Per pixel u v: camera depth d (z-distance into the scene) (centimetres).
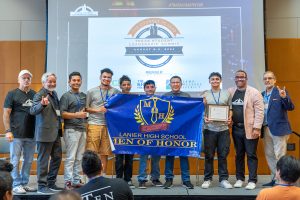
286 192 246
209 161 489
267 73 515
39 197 446
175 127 489
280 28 727
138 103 494
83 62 643
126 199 273
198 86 635
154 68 641
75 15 649
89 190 269
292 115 708
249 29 634
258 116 479
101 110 481
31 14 751
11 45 743
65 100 476
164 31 644
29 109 475
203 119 493
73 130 473
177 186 498
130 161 495
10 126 469
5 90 734
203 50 638
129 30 646
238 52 634
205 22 641
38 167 457
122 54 643
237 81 499
